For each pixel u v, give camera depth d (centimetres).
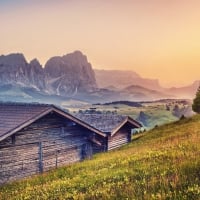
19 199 1395
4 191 1756
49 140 2436
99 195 1019
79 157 2795
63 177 1794
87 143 2920
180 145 1842
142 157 1677
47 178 1908
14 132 1981
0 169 2025
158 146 2208
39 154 2334
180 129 3853
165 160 1421
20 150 2169
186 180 953
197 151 1476
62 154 2580
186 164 1148
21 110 2244
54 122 2502
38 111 2184
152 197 833
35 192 1432
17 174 2139
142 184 1019
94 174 1516
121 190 1009
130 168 1413
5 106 2386
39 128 2341
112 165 1653
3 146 2042
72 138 2714
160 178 1023
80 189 1243
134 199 868
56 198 1198
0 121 2097
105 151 3400
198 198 785
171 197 823
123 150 2931
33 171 2273
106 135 3325
